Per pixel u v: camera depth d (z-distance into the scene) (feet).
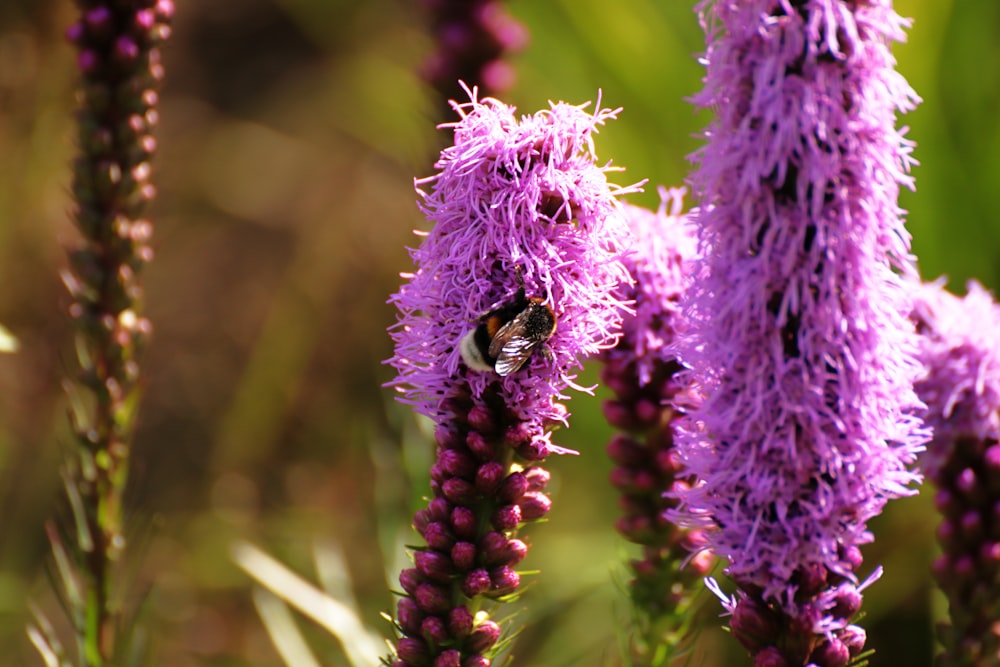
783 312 1.81
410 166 2.41
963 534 2.01
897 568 2.80
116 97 2.13
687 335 1.86
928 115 3.12
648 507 2.05
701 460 1.85
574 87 3.52
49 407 3.08
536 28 3.54
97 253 2.14
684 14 3.52
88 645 2.13
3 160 3.03
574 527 3.12
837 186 1.80
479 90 2.45
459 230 1.88
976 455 2.01
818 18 1.79
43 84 2.97
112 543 2.14
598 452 3.21
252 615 3.24
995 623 2.02
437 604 1.93
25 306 3.12
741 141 1.81
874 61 1.80
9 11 2.92
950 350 2.01
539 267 1.86
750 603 1.87
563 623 2.70
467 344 1.88
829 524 1.84
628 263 1.99
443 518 1.94
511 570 1.94
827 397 1.83
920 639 2.77
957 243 3.11
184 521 3.46
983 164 3.13
